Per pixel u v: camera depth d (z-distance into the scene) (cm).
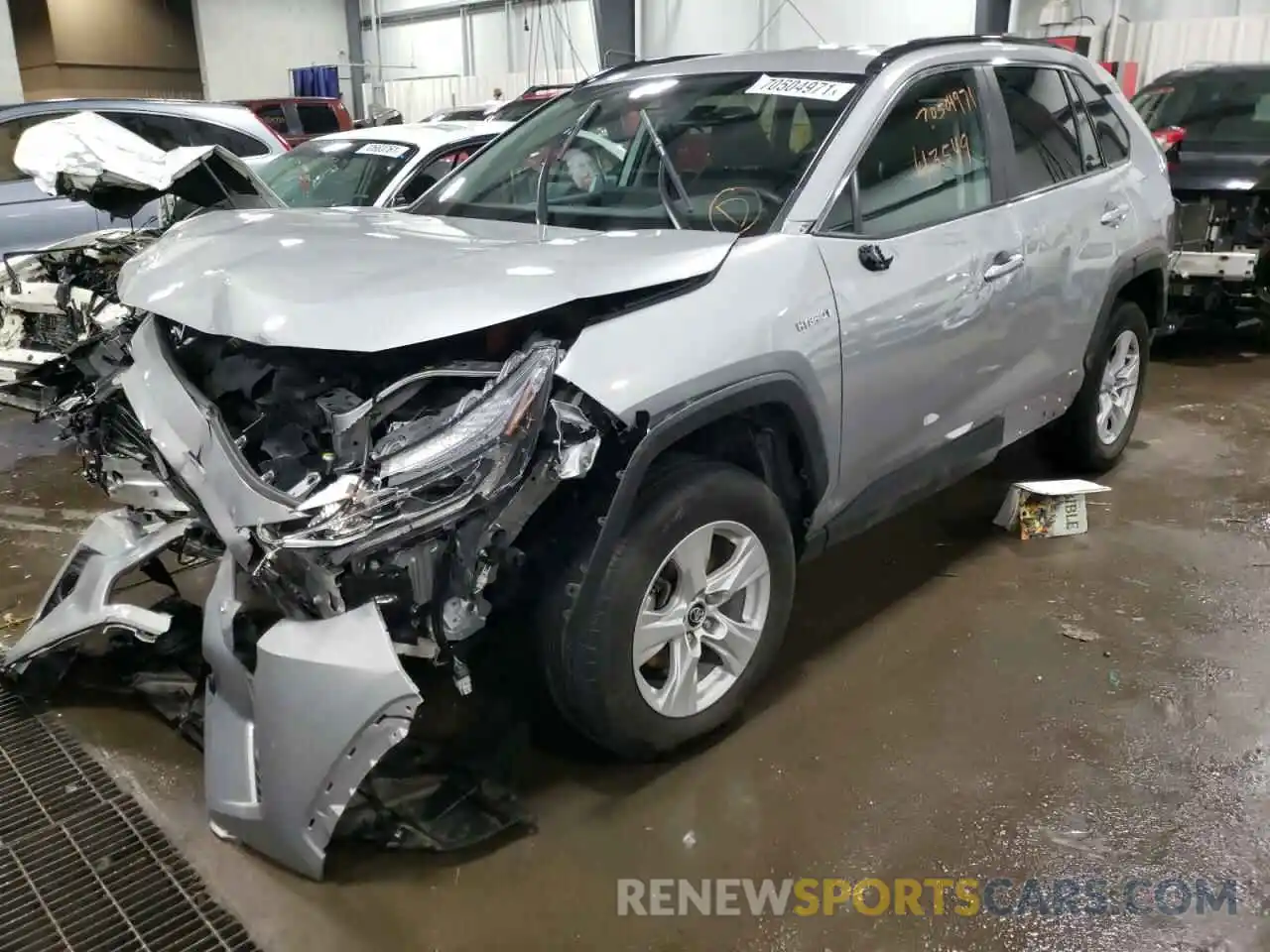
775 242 260
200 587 355
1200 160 650
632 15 1454
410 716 202
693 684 254
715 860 227
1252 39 1012
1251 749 264
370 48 1972
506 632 246
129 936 207
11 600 354
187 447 233
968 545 390
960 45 340
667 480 238
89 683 299
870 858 228
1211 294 635
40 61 1730
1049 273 353
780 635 276
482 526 206
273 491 212
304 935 207
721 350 234
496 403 205
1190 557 376
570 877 222
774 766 259
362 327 208
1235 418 542
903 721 277
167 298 246
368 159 561
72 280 464
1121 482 452
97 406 297
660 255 239
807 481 271
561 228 289
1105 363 424
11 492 464
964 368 319
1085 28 1099
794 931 208
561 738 271
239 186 374
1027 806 243
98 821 241
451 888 220
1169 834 234
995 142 339
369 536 195
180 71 1836
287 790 209
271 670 209
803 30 1288
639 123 322
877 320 277
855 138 286
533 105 958
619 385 216
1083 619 332
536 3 1645
